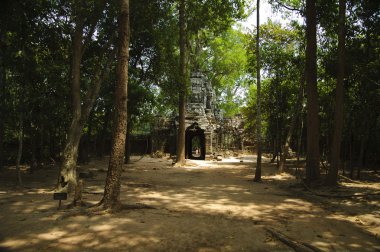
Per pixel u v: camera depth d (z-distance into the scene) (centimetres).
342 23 1470
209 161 3259
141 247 597
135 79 2303
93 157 3161
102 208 852
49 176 1722
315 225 786
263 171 2264
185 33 2681
